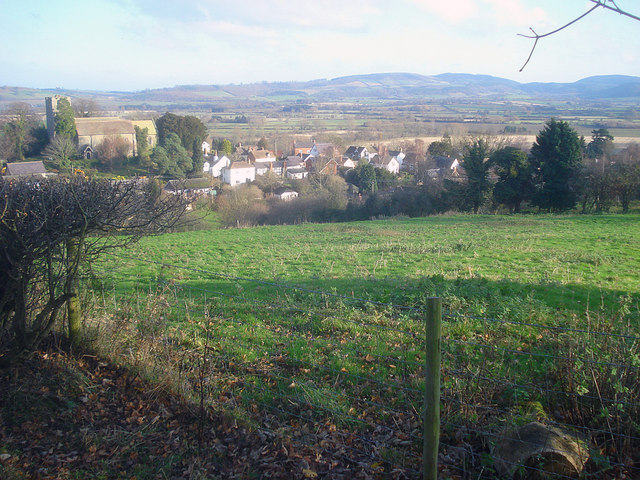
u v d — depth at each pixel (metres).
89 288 7.30
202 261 19.30
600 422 4.82
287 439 5.08
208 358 6.90
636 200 46.72
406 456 4.73
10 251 5.43
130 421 5.44
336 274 15.24
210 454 4.92
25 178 6.06
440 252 19.41
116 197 6.05
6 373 5.88
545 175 45.03
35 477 4.49
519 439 4.41
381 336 8.13
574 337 5.81
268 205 47.12
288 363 7.11
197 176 56.97
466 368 5.84
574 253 17.83
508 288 10.98
